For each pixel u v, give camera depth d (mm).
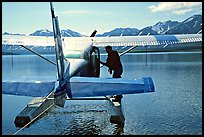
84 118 8086
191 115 8281
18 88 7301
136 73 22359
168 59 49656
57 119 8078
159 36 12578
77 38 11664
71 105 9875
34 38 12695
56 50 7113
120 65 10547
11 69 29484
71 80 7664
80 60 9078
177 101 10398
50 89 7242
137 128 7117
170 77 18766
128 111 8938
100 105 9844
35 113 8023
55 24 7207
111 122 7551
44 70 27609
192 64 32969
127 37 12711
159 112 8719
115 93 7062
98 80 7648
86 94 7227
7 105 10414
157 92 12523
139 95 11828
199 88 13492
